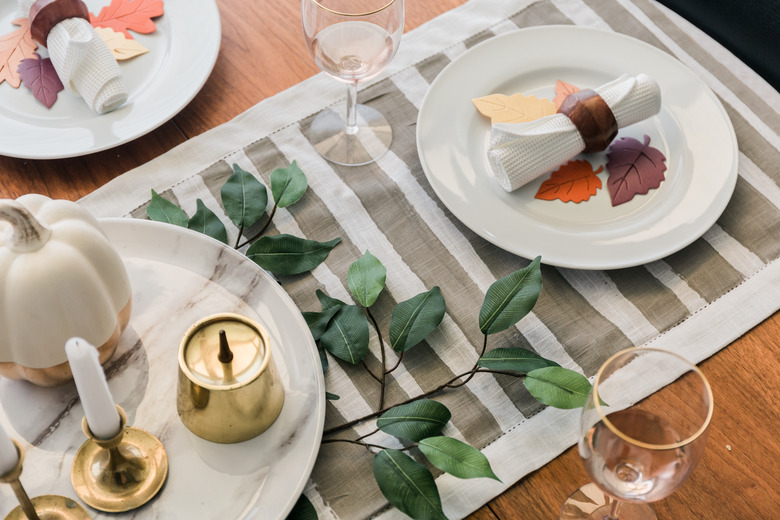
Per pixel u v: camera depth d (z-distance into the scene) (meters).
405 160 0.78
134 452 0.54
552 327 0.66
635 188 0.73
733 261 0.70
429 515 0.52
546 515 0.56
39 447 0.56
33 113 0.76
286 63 0.85
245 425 0.54
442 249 0.71
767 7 0.84
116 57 0.80
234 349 0.53
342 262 0.70
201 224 0.69
